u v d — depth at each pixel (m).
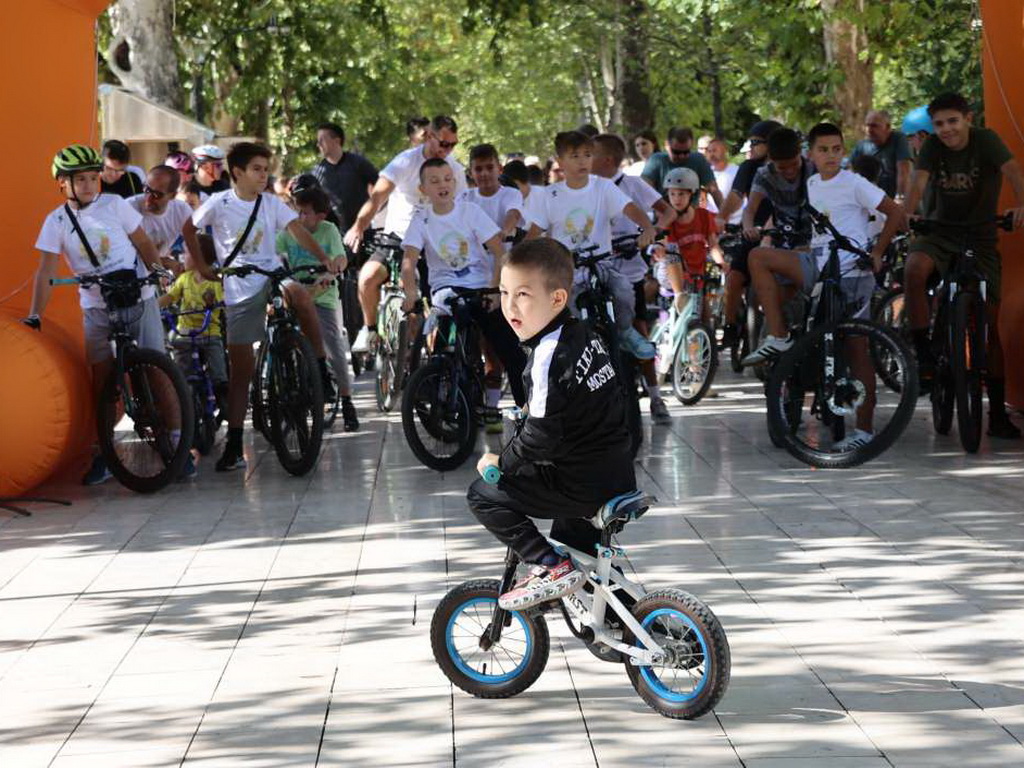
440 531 8.00
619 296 10.24
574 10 29.19
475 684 5.36
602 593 5.04
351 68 36.22
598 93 40.69
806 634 5.94
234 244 10.00
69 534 8.37
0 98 9.87
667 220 11.06
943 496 8.34
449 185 10.17
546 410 4.79
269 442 10.12
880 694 5.23
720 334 16.61
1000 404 10.03
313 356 9.62
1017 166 9.66
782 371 9.34
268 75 30.20
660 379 13.34
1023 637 5.81
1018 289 10.69
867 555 7.13
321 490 9.27
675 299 12.38
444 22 44.09
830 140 9.78
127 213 9.54
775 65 22.31
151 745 5.05
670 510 8.26
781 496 8.51
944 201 9.88
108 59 24.48
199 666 5.86
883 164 15.57
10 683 5.77
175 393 9.34
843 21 21.58
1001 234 10.76
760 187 10.44
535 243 4.88
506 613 5.27
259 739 5.05
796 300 10.22
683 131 15.03
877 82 33.47
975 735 4.83
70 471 10.08
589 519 5.05
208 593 6.94
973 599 6.34
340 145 16.23
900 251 13.03
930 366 10.03
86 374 9.73
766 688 5.34
